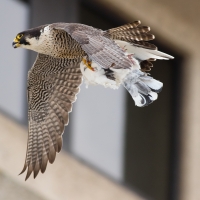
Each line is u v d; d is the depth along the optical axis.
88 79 12.36
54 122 13.16
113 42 10.92
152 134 17.52
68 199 15.66
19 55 16.22
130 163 17.05
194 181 17.69
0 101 15.87
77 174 15.97
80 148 16.42
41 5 16.66
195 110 18.03
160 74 18.00
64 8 16.84
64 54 12.32
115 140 16.94
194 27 18.02
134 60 12.07
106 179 16.42
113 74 12.24
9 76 16.11
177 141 17.78
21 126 15.70
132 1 17.30
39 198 15.34
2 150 15.30
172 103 17.98
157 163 17.52
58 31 12.15
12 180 15.26
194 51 18.11
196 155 17.80
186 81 18.08
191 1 17.78
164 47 18.02
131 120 17.16
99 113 16.81
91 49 10.79
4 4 16.47
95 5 17.12
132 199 16.66
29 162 12.99
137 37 11.98
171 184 17.58
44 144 13.12
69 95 13.12
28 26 16.55
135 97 12.25
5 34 16.39
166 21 17.72
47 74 13.09
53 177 15.62
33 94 13.21
